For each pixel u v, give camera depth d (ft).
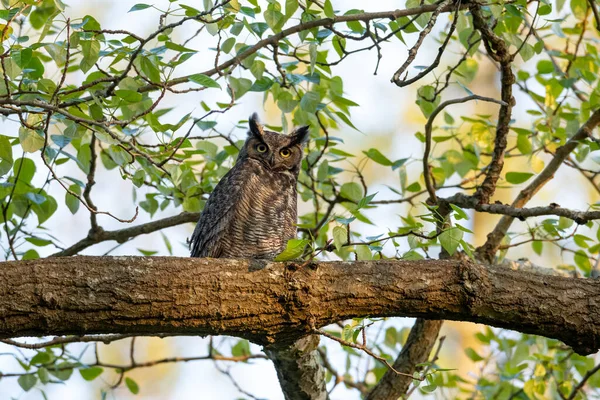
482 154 44.27
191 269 26.53
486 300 27.89
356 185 41.45
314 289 27.17
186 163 38.70
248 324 26.89
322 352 45.11
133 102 30.25
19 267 25.17
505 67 35.14
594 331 28.27
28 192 36.14
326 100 41.01
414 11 32.89
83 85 29.60
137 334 28.09
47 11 29.78
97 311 25.30
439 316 28.22
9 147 30.68
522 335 44.55
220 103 37.52
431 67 29.84
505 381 43.16
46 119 27.91
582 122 41.78
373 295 27.45
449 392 46.37
